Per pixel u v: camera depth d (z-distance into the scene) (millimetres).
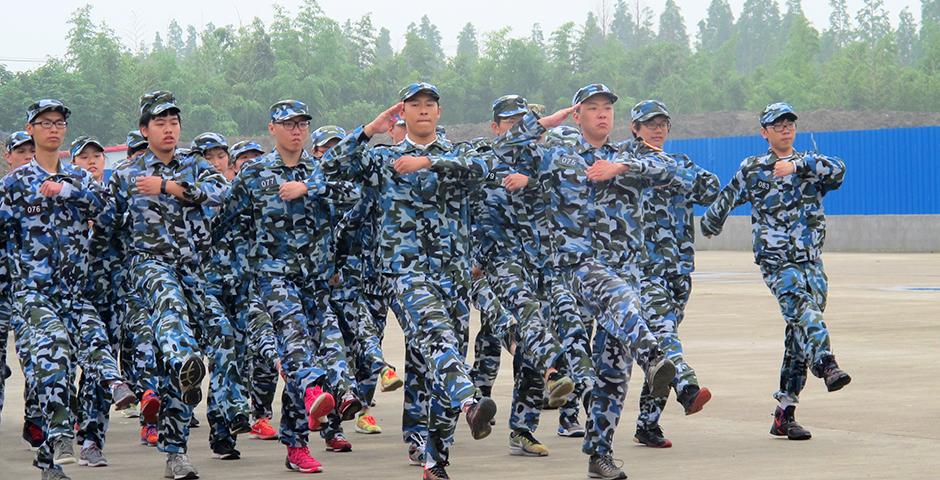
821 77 132250
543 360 7613
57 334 7289
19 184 7473
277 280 7832
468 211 7926
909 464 7699
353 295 8586
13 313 7527
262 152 10508
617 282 7258
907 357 12930
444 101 121312
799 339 8609
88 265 7754
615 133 72312
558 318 8117
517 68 122625
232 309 8250
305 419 7992
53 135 7520
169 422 7711
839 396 10555
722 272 27297
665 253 8570
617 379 7316
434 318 7035
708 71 141625
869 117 67500
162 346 7367
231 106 107312
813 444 8500
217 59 128250
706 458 8117
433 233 7266
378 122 7250
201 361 7289
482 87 122625
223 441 8492
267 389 9430
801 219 8781
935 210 33688
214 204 7836
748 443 8648
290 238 7848
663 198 8578
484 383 8930
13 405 11352
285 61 113500
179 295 7613
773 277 8836
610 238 7484
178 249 7848
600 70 131875
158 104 7805
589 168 7316
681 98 127812
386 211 7262
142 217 7797
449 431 7113
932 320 16406
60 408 7176
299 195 7551
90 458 8438
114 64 106750
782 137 8781
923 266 27688
